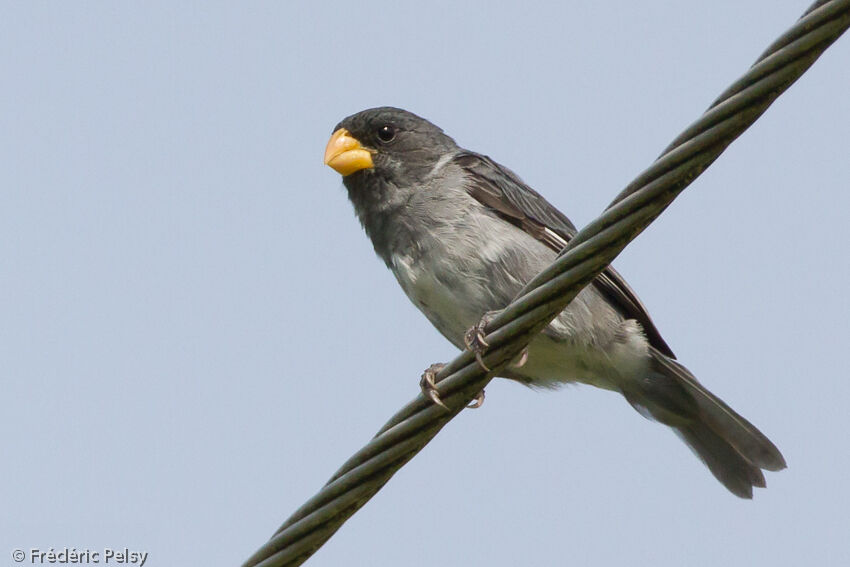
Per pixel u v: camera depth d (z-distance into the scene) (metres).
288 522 8.85
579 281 8.03
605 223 7.78
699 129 7.33
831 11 6.77
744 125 7.27
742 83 7.12
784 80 7.05
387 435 8.75
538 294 8.16
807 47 6.91
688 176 7.51
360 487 8.77
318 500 8.80
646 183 7.59
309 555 8.88
